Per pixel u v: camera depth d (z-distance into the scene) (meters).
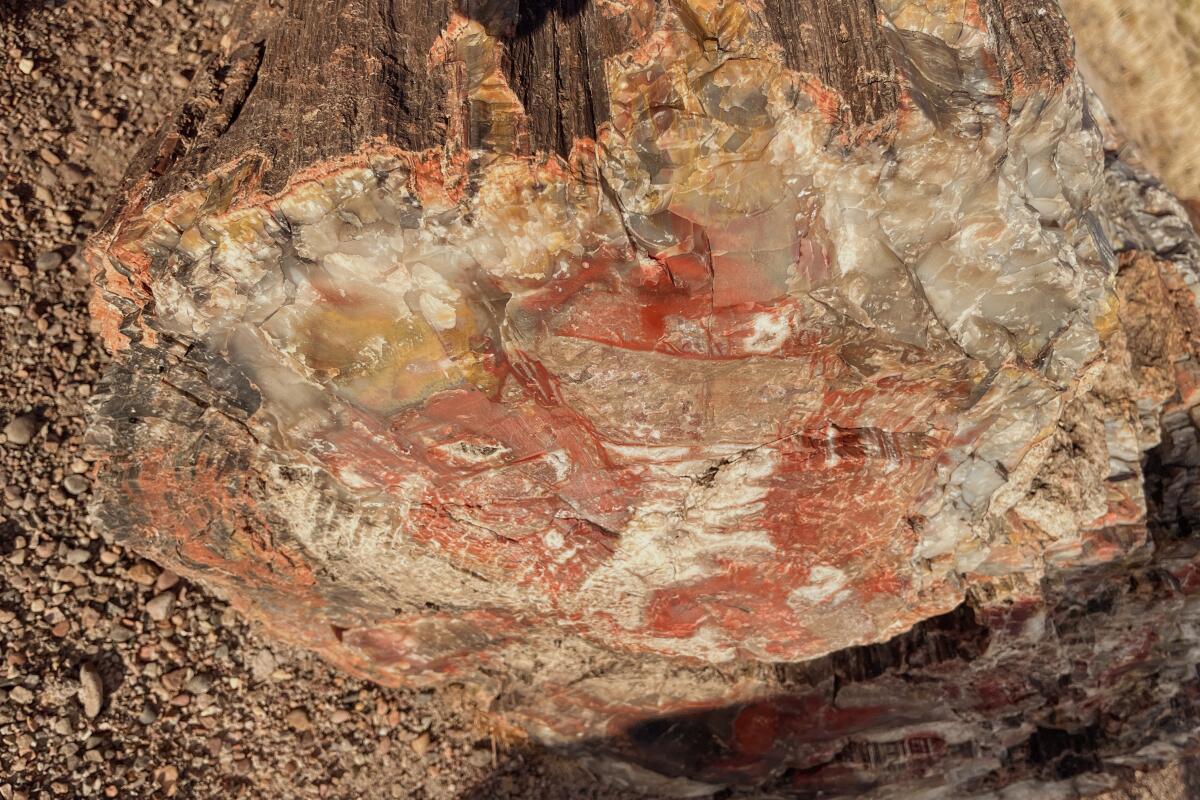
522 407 2.99
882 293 2.85
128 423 3.23
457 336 2.82
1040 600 4.42
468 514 3.34
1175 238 4.75
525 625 4.01
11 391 4.45
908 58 2.76
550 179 2.54
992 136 2.75
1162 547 4.55
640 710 4.80
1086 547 4.39
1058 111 2.94
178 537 3.56
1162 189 4.89
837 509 3.40
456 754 5.12
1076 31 6.02
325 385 2.93
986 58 2.87
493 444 3.10
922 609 4.11
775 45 2.57
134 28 4.86
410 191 2.58
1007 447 3.51
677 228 2.63
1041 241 2.96
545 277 2.71
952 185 2.78
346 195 2.59
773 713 4.89
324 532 3.47
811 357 2.93
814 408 3.11
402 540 3.47
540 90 2.66
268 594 3.88
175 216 2.75
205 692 4.64
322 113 2.67
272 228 2.63
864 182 2.70
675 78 2.59
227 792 4.64
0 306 4.49
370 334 2.83
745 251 2.71
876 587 3.82
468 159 2.54
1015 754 5.71
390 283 2.72
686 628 3.96
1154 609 4.65
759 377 2.96
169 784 4.49
